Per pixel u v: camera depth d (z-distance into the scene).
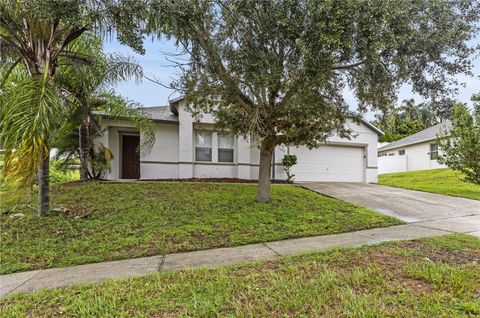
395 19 5.10
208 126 13.48
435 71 6.32
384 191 12.02
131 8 5.08
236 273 3.89
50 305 3.11
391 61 5.85
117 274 4.08
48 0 4.73
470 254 4.56
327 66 5.43
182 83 7.60
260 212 7.45
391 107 7.74
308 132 7.48
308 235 6.08
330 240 5.67
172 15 5.35
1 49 6.51
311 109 6.53
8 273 4.24
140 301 3.08
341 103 7.83
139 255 4.93
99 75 7.88
